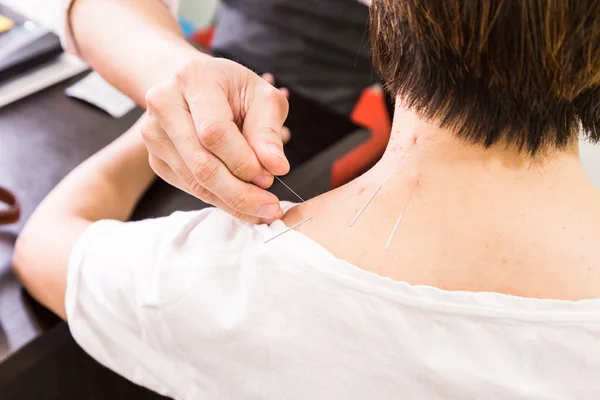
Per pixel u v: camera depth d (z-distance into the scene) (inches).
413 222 16.4
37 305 28.8
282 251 17.3
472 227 15.9
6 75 40.6
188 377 20.2
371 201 17.1
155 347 20.2
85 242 22.4
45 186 35.0
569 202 16.0
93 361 31.2
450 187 16.2
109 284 20.5
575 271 15.4
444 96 15.6
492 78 14.7
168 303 18.5
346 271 16.4
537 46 13.8
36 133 38.3
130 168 32.7
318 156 39.6
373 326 16.1
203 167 18.8
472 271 15.7
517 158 16.0
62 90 41.5
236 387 18.9
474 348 15.4
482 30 13.9
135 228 21.4
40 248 25.1
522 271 15.5
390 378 16.4
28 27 43.6
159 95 20.2
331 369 16.9
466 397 15.6
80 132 38.8
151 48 30.7
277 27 58.2
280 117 21.2
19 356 27.4
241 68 21.7
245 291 17.6
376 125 55.3
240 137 19.0
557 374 15.2
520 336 15.2
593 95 15.6
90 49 33.3
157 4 34.9
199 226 19.6
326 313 16.5
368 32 18.0
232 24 61.0
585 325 14.9
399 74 16.7
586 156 41.4
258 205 18.5
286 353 17.2
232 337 17.7
